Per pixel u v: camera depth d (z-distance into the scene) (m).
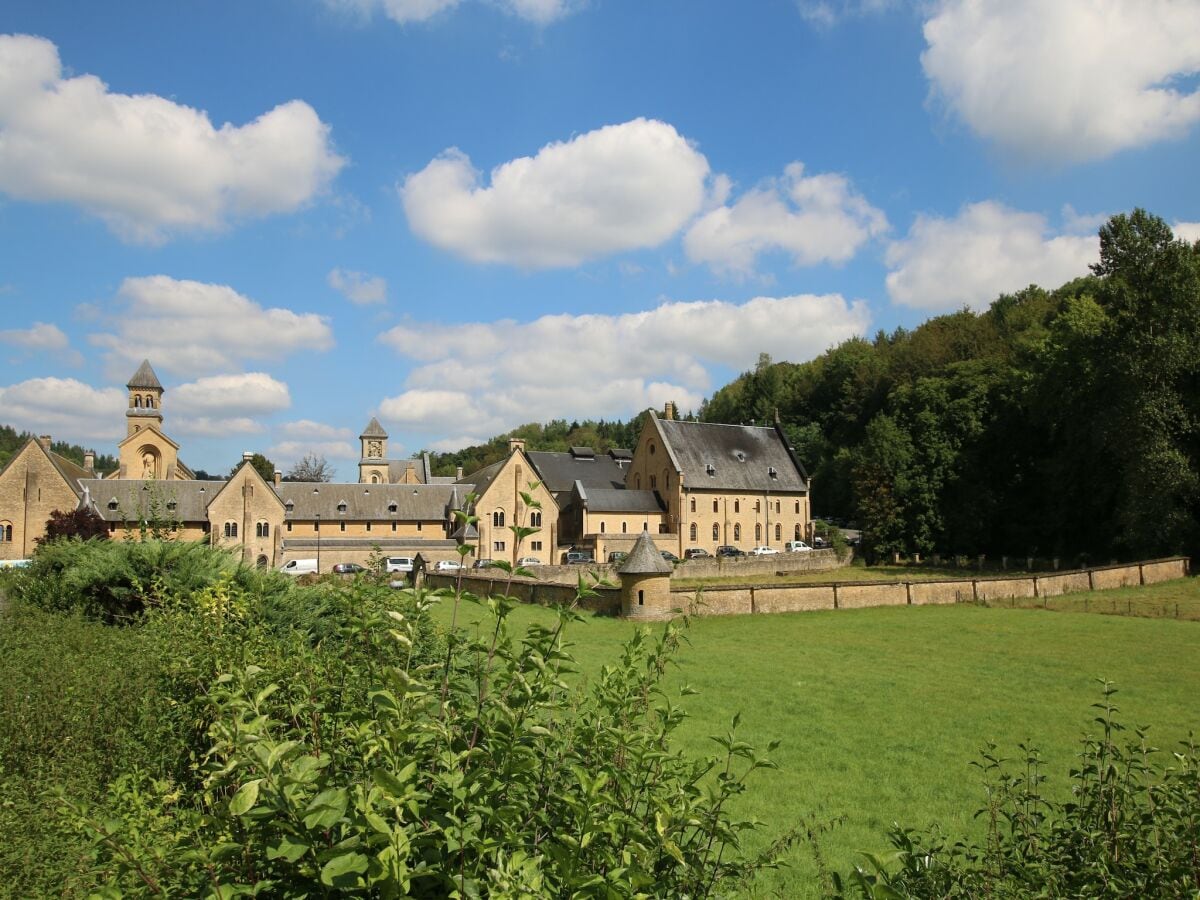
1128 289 60.03
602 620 40.50
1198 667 28.06
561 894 4.65
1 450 170.50
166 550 22.47
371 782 4.91
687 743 18.30
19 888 7.20
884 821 13.95
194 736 10.34
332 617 19.34
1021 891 6.39
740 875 6.27
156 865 5.35
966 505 79.25
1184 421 56.78
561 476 101.69
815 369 140.88
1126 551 67.00
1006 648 32.34
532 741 5.37
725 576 67.75
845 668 28.00
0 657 14.56
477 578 48.69
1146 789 7.06
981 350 102.31
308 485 85.94
